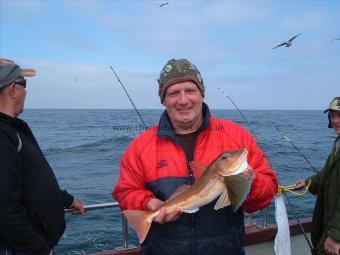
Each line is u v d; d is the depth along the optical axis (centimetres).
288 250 393
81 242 702
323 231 365
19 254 251
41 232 267
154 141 263
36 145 282
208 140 259
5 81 265
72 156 2453
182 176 253
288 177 1520
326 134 4266
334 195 341
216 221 247
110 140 3494
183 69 252
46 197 263
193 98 252
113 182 1489
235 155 229
